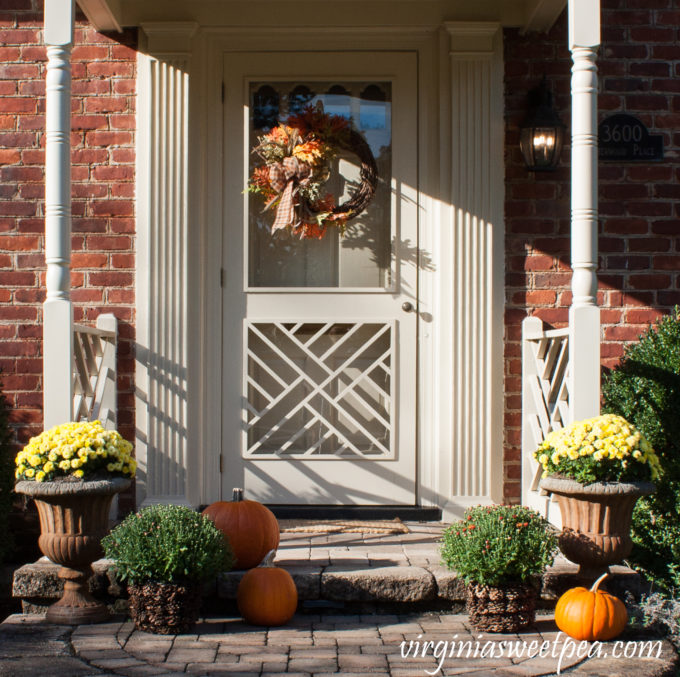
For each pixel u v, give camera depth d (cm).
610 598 362
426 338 507
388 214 512
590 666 334
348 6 496
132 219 495
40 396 496
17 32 498
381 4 495
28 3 498
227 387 508
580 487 369
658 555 440
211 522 376
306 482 505
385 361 511
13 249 498
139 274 491
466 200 493
